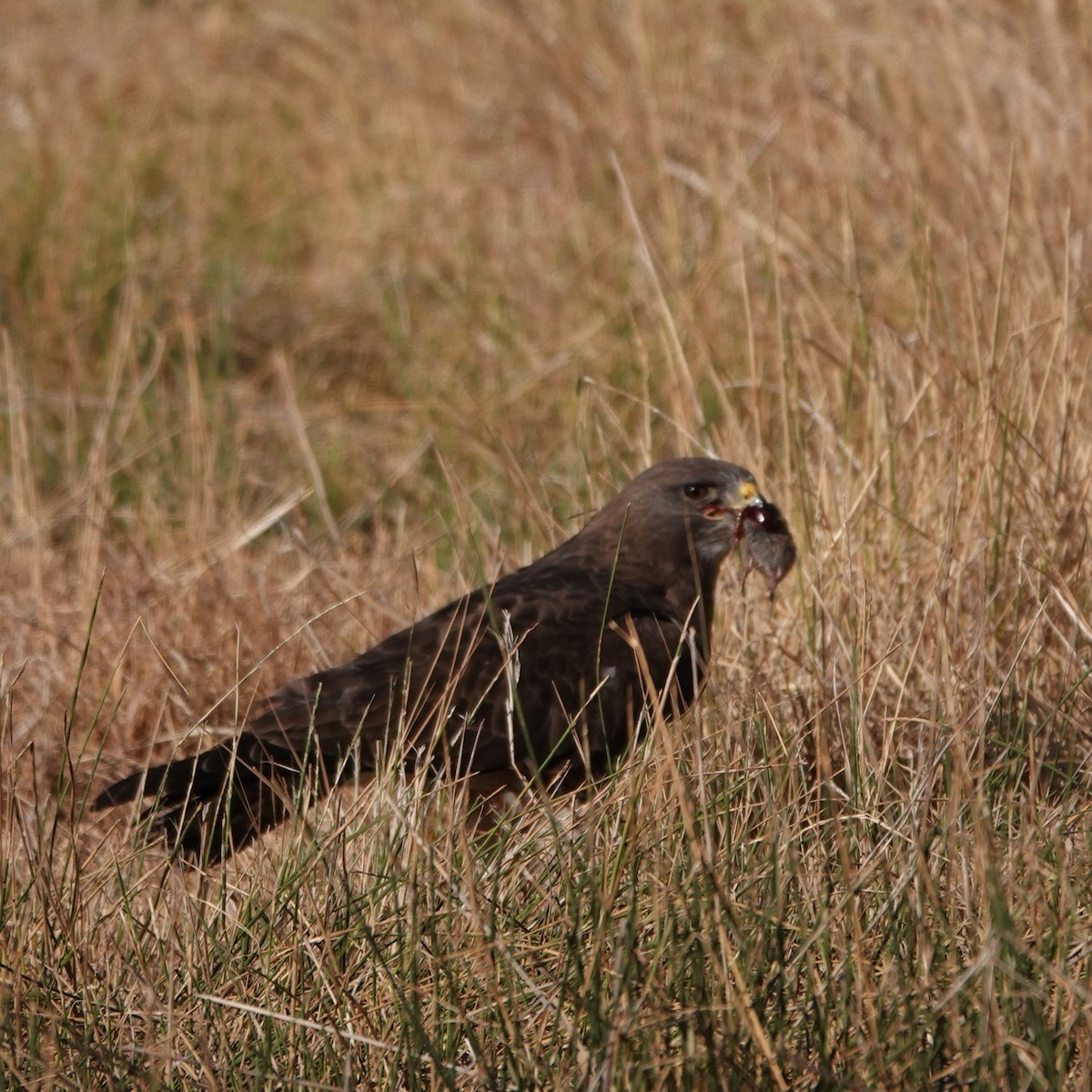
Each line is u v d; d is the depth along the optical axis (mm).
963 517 18016
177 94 39906
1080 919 12383
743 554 17719
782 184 27797
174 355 28859
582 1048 11320
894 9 30875
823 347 20297
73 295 29188
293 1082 11258
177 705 18812
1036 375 19438
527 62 35812
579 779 16281
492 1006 11750
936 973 11750
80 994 12516
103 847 15898
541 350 27734
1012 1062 11000
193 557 21438
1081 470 18172
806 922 12305
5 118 37969
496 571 18844
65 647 19734
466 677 15695
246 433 26562
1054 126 25891
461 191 33438
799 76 27922
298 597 20625
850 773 14328
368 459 25984
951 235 22141
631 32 34562
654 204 29531
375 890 13000
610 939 12148
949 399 18375
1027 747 14914
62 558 22422
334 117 38094
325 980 12211
